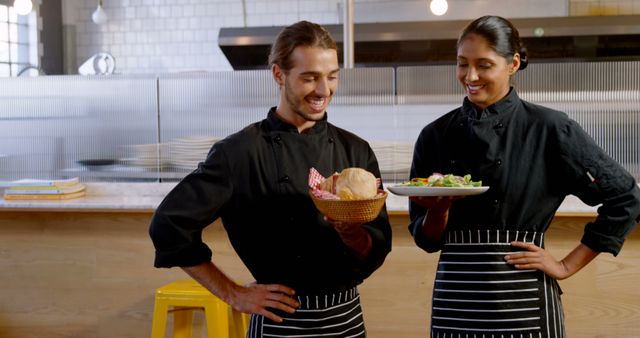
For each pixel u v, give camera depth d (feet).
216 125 12.22
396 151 11.41
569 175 5.94
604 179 5.90
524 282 5.89
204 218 5.22
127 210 10.79
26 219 11.56
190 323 9.93
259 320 5.42
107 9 23.30
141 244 11.25
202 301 9.34
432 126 6.46
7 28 22.20
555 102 11.32
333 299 5.34
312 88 4.99
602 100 11.23
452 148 6.22
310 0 22.20
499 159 5.94
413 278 10.63
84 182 12.40
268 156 5.32
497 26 5.81
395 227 10.61
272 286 5.24
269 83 12.07
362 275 5.44
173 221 5.16
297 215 5.27
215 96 12.19
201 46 22.84
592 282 10.30
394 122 11.68
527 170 5.92
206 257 5.31
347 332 5.40
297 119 5.33
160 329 9.50
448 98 11.61
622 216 5.94
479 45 5.79
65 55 23.40
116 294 11.35
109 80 12.46
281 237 5.30
